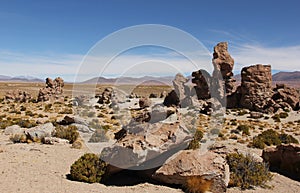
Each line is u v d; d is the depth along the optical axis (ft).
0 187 30.32
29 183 32.45
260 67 167.94
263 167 42.42
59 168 40.75
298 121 133.80
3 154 45.91
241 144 76.18
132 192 32.83
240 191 37.29
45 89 213.05
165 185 36.04
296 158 47.19
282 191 38.47
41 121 104.22
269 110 156.04
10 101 209.97
